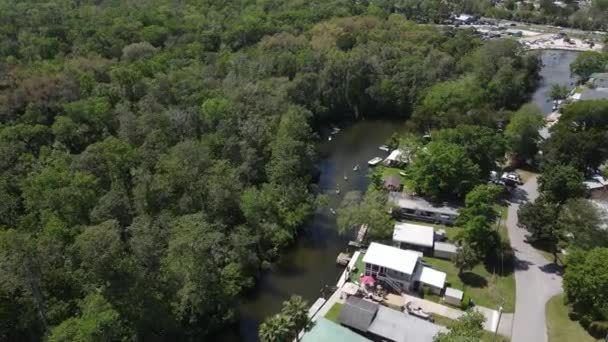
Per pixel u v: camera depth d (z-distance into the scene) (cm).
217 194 7912
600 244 7306
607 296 6316
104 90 10656
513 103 15212
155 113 9950
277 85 12788
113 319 5084
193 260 6288
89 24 14000
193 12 17775
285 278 7900
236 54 14375
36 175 7694
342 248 8675
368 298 7181
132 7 16600
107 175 8244
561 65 19338
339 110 14862
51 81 10162
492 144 10025
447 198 9538
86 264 5553
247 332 6838
